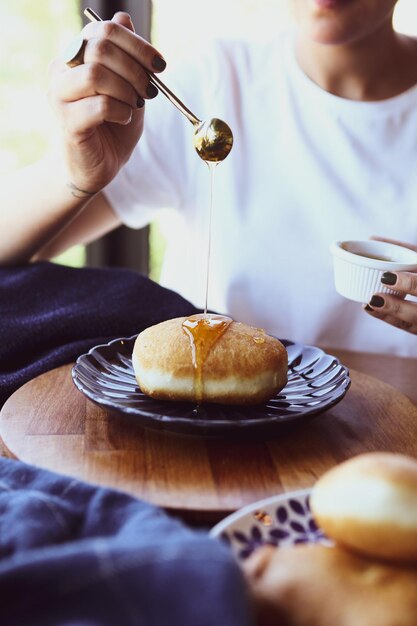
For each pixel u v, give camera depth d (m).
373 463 0.37
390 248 0.70
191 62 0.96
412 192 0.89
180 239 1.01
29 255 0.83
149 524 0.39
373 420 0.59
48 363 0.65
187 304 0.76
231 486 0.49
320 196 0.90
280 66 0.92
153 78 0.65
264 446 0.54
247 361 0.55
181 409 0.55
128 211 0.95
